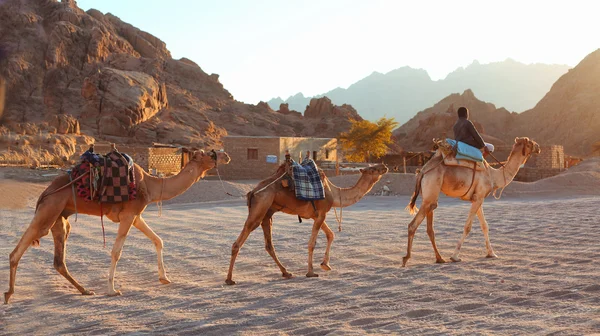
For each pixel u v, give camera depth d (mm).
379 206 27797
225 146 63250
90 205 8961
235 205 29438
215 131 142500
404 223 18953
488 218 19359
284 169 10359
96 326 6809
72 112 145375
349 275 10125
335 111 185500
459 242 11539
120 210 9195
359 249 13336
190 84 189750
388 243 14234
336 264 11453
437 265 10914
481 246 13352
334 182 38875
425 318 6789
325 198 10656
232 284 9578
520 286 8508
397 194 36000
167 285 9648
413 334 6059
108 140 117438
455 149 11773
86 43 171000
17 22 164625
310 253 10375
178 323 6922
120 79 129625
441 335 5957
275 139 62531
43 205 8492
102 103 125250
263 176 62688
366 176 11273
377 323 6605
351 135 86500
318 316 7102
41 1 179625
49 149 63469
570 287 8297
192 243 15164
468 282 9000
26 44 158500
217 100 184375
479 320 6555
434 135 164000
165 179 9984
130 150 60969
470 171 11859
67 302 8312
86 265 11820
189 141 122500
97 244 15062
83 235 17078
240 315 7293
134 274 10836
